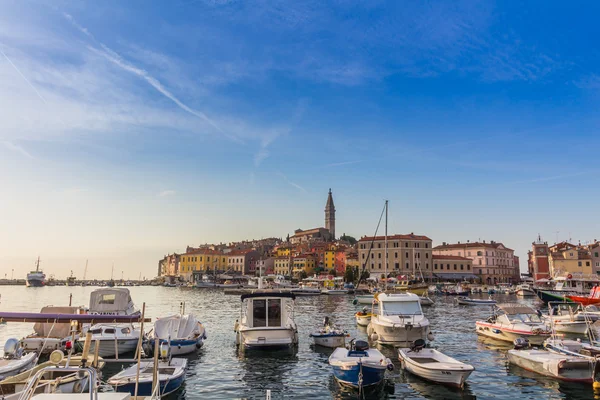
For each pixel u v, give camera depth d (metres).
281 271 182.75
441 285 116.12
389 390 20.88
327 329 32.62
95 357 16.11
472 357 28.06
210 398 19.86
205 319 51.28
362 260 146.38
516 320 33.56
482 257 157.38
